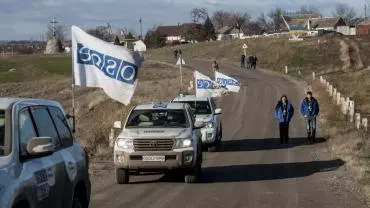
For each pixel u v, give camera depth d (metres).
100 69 25.41
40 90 93.56
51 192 12.20
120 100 25.75
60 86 97.00
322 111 56.91
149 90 80.62
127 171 24.31
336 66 132.25
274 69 133.12
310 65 137.50
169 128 24.94
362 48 150.88
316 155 33.53
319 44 156.25
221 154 34.69
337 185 23.67
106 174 27.12
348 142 36.22
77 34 25.34
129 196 21.58
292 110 39.81
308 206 19.56
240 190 22.86
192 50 196.25
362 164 28.06
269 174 26.97
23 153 11.34
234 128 49.62
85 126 41.34
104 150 33.91
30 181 11.02
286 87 88.31
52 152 11.71
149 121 25.66
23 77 127.38
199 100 37.31
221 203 20.17
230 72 123.00
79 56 25.34
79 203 14.73
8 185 10.18
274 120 54.66
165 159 23.86
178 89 79.69
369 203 20.05
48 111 13.58
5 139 11.18
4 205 9.84
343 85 85.94
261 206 19.58
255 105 67.38
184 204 20.00
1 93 94.06
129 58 25.53
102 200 20.70
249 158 32.78
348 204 19.88
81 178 14.58
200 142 25.92
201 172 27.09
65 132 14.30
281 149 36.69
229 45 186.88
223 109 64.44
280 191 22.55
